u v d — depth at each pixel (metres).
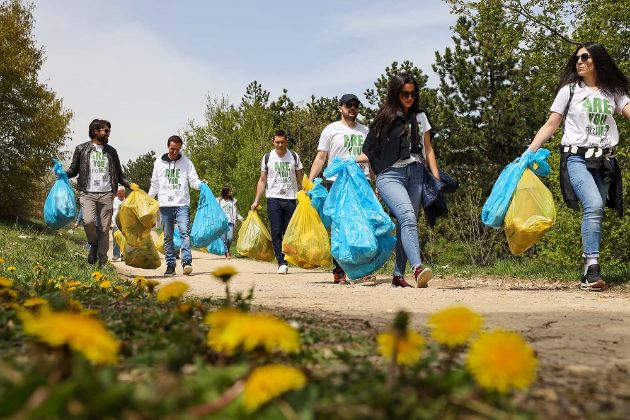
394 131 6.38
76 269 7.65
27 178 23.84
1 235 13.85
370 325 2.92
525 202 5.97
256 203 10.29
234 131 37.09
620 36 13.07
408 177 6.45
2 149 23.31
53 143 24.02
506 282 7.88
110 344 1.06
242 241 10.70
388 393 1.19
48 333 1.01
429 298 5.14
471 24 20.72
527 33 15.38
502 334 1.19
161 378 1.16
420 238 19.06
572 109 6.06
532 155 6.15
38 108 23.75
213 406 1.01
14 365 1.25
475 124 21.14
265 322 1.21
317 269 11.40
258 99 36.25
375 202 6.86
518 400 1.54
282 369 1.05
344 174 6.92
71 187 9.73
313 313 3.59
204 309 2.41
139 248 9.15
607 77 6.05
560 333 3.15
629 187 9.50
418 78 24.45
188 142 37.69
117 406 0.88
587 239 5.99
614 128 6.08
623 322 3.64
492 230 18.16
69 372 1.04
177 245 15.53
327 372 1.63
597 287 5.90
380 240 6.85
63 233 21.88
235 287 6.77
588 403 1.53
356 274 6.88
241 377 1.18
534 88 16.41
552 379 1.84
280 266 9.53
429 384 1.25
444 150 21.06
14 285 3.73
